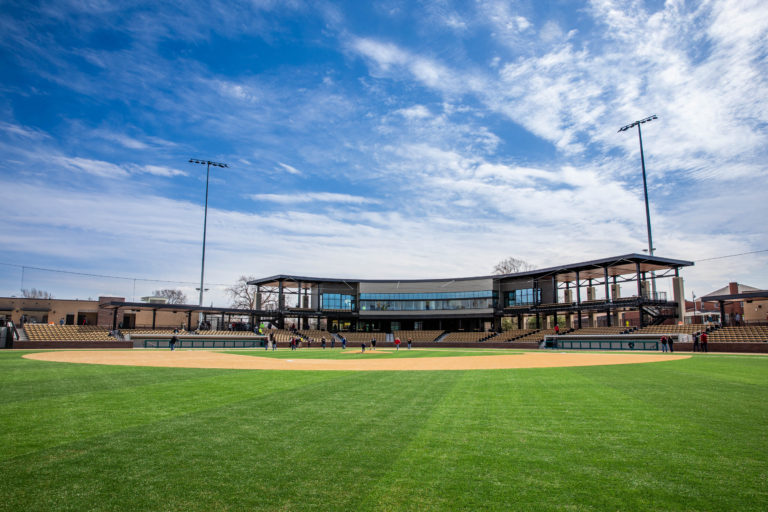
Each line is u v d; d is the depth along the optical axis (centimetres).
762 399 1395
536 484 671
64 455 814
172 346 5569
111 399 1427
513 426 1034
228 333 7362
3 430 998
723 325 5209
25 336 5691
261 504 604
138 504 604
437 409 1256
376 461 781
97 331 6359
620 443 883
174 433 973
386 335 8519
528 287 8025
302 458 798
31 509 587
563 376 2188
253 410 1240
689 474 707
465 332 8188
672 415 1146
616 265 6450
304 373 2411
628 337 5575
